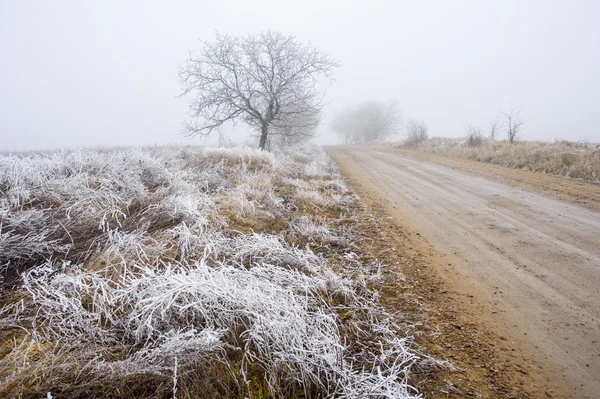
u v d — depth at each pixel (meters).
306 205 6.62
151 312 2.28
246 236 4.34
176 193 5.55
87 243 3.80
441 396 2.10
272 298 2.56
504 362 2.43
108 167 6.25
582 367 2.38
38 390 1.79
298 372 2.08
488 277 3.78
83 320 2.37
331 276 3.40
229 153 10.20
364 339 2.61
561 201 6.75
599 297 3.27
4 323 2.38
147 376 1.95
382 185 9.55
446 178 10.19
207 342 2.01
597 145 13.61
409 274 3.87
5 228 3.66
